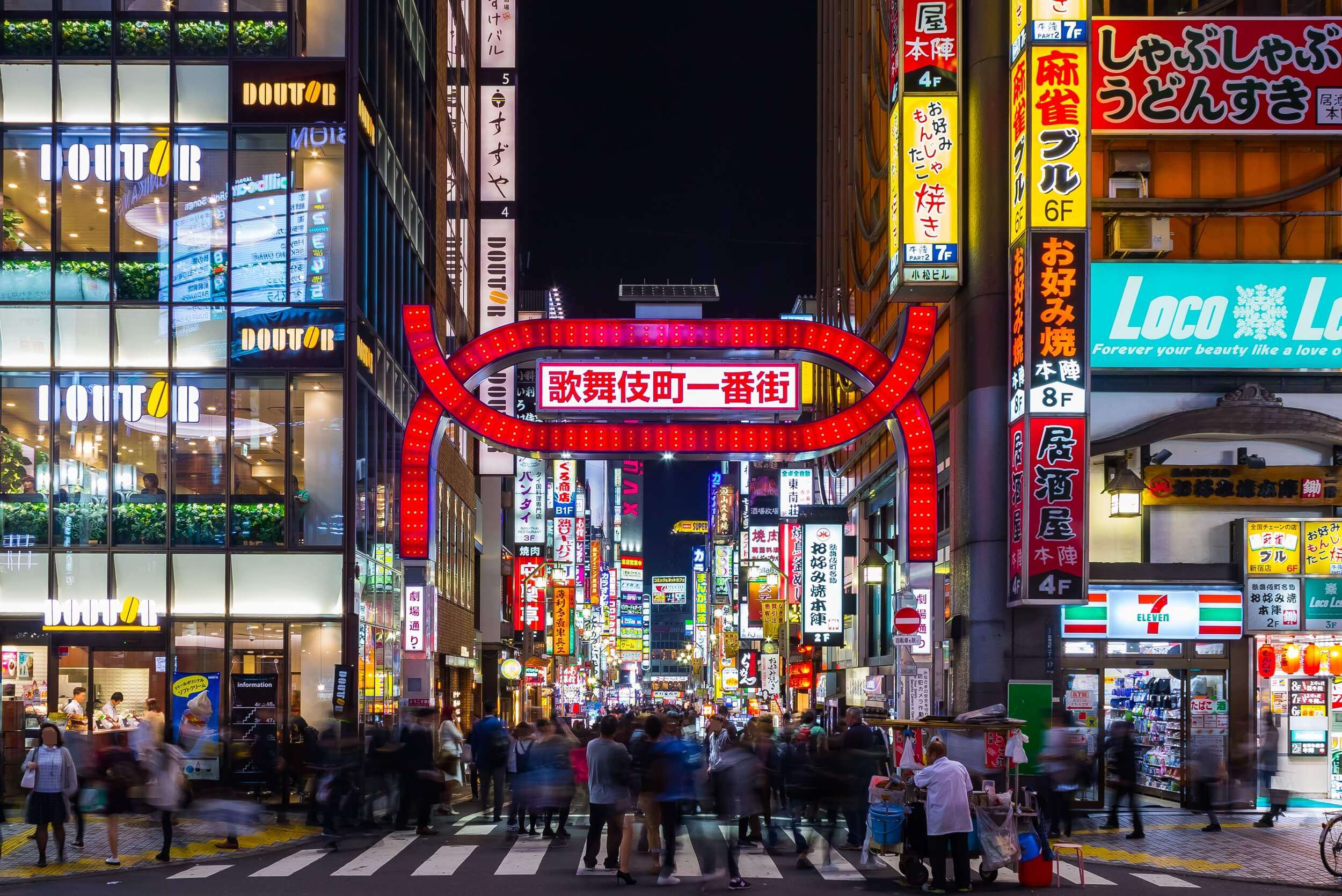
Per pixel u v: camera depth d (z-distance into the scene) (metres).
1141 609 27.25
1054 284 25.94
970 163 28.67
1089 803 26.89
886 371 27.06
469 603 53.47
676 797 17.44
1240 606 27.31
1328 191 28.53
